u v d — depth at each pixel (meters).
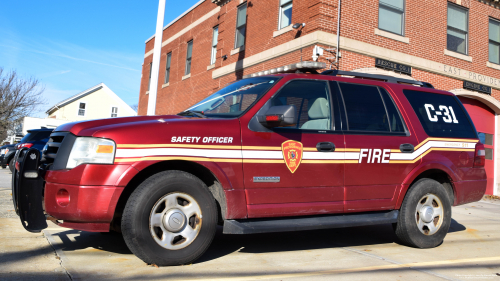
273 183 3.93
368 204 4.44
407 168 4.70
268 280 3.24
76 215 3.26
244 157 3.81
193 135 3.62
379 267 3.79
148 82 24.05
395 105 4.87
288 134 4.07
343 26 11.23
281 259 3.98
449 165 5.01
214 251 4.23
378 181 4.51
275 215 3.95
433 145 4.93
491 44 14.85
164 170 3.64
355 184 4.37
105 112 46.22
